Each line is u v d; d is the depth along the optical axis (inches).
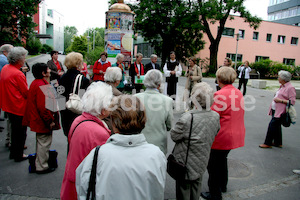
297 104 445.1
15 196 123.7
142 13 933.2
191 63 308.8
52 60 281.1
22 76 154.6
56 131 235.0
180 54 1071.6
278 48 1365.7
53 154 152.4
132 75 319.0
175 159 102.2
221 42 1214.3
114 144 59.2
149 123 109.4
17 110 155.7
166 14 952.9
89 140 75.1
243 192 139.6
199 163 99.0
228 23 1210.6
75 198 77.7
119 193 54.4
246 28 1258.0
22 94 155.9
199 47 1058.1
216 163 125.0
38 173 148.0
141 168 55.8
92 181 56.9
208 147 101.0
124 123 59.6
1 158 169.0
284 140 239.8
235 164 177.8
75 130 78.2
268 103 439.2
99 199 53.9
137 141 58.9
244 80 510.9
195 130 97.9
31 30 831.1
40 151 145.6
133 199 54.7
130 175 55.0
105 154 57.1
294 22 2006.6
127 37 371.9
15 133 161.5
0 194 124.9
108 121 117.1
